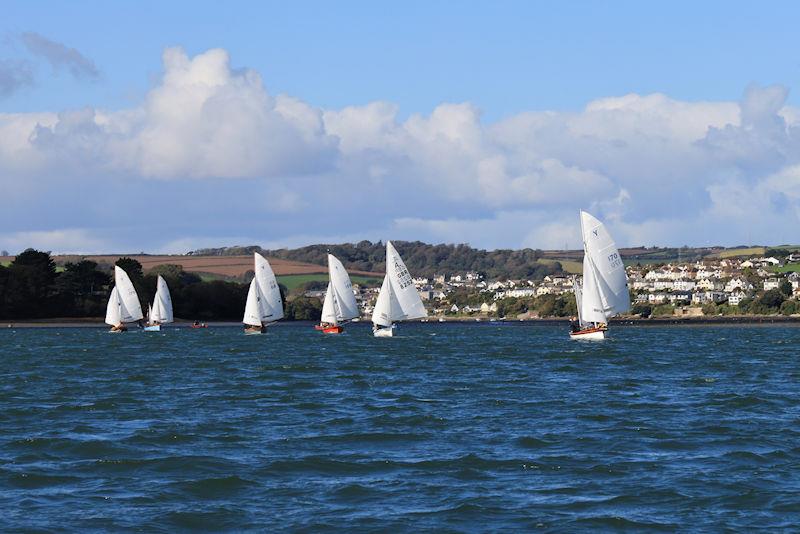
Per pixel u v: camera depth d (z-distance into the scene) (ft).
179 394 242.99
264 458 149.48
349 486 129.70
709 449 154.92
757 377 287.28
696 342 571.28
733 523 111.65
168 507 119.85
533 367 334.03
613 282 501.56
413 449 156.76
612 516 114.21
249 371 323.78
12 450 156.76
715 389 248.52
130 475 138.00
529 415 195.83
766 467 140.56
